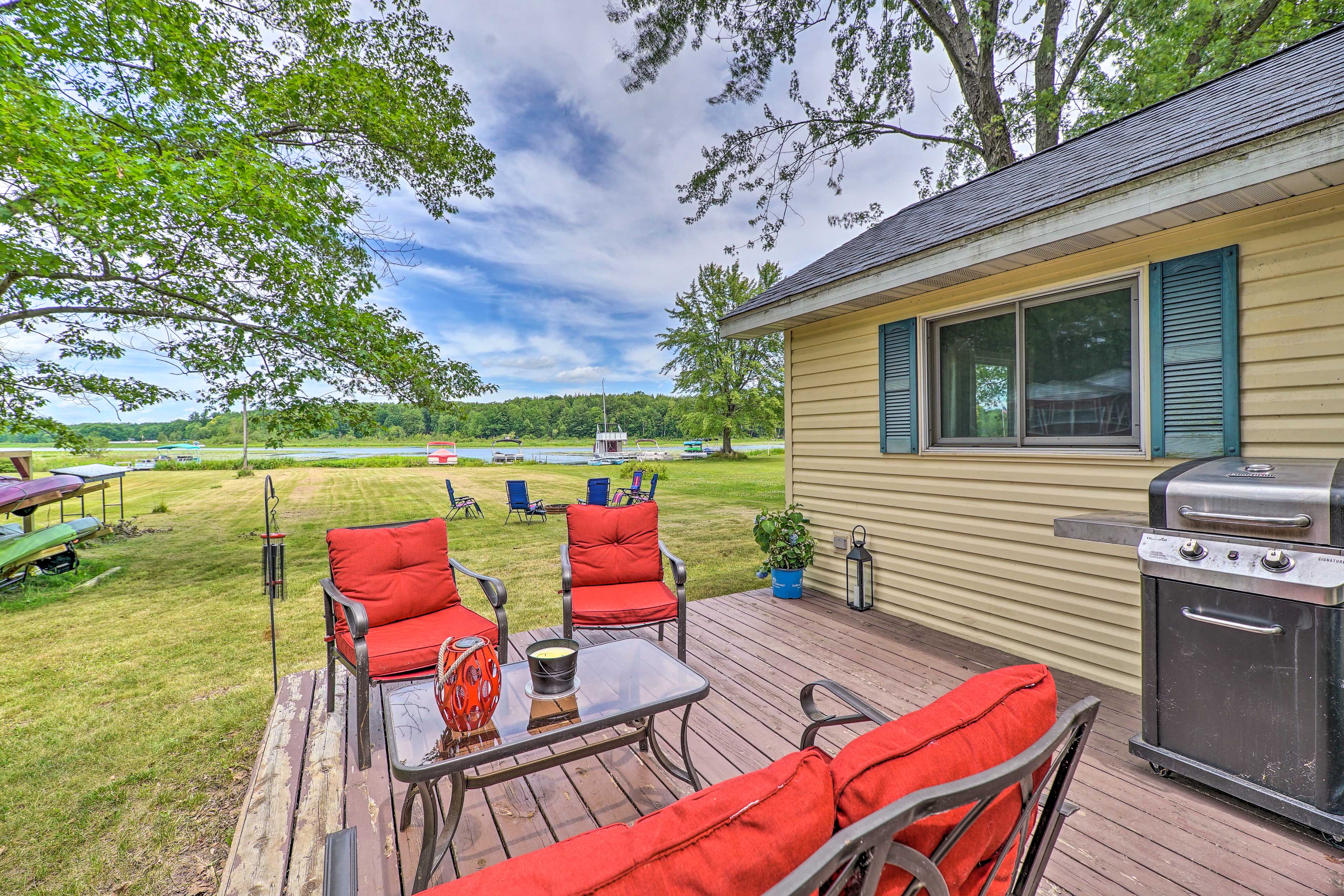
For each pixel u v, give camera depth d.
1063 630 3.18
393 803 2.06
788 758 0.77
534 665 1.91
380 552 2.88
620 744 2.03
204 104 6.43
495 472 23.47
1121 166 2.75
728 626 3.93
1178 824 1.87
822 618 4.10
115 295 6.49
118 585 6.00
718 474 20.59
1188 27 7.57
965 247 3.16
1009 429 3.45
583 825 1.94
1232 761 1.91
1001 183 4.17
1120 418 2.93
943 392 3.84
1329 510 1.70
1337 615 1.68
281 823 1.95
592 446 53.38
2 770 2.57
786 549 4.58
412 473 23.50
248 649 4.09
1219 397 2.56
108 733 2.89
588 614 3.03
